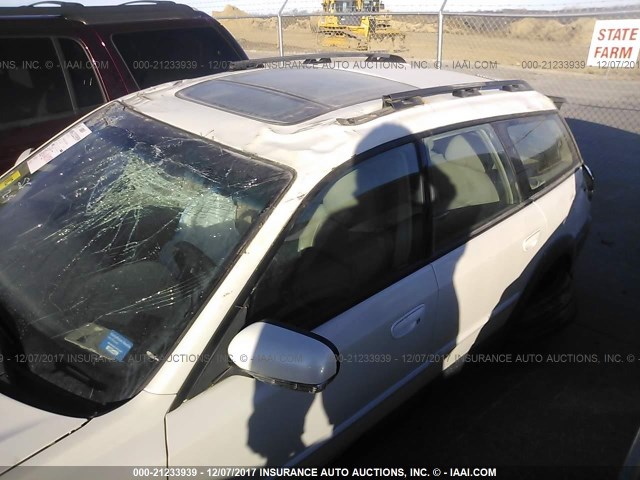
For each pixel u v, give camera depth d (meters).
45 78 3.98
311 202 1.83
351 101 2.33
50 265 2.01
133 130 2.33
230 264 1.72
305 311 1.87
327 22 13.48
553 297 3.41
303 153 1.91
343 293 2.00
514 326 3.15
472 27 10.21
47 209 2.23
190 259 1.81
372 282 2.10
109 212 2.10
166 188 2.03
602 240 5.05
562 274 3.44
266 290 1.75
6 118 3.81
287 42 17.16
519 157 2.87
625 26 5.50
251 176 1.89
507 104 2.88
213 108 2.33
